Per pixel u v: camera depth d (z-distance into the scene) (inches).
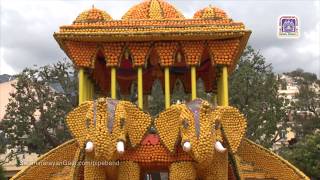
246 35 440.8
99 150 354.6
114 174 401.4
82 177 429.7
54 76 1294.3
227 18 448.5
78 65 451.5
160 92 1210.6
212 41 450.6
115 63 451.2
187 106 392.2
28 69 1270.9
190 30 434.9
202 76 574.9
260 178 469.1
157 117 411.8
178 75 572.7
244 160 483.8
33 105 1261.1
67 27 439.2
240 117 418.3
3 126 1258.0
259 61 1317.7
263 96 1259.8
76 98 1295.5
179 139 394.9
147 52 451.8
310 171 1233.4
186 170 397.4
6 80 1979.6
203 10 468.1
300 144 1350.9
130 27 438.6
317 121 1948.8
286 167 472.4
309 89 2062.0
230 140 407.2
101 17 450.6
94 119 366.9
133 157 407.5
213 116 383.2
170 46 451.5
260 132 1238.9
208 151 363.3
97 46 455.2
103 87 566.3
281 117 1305.4
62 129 1280.8
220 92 494.0
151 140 414.0
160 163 409.7
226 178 406.3
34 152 1288.1
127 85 589.0
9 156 1272.1
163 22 446.6
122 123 374.6
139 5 502.6
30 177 459.8
